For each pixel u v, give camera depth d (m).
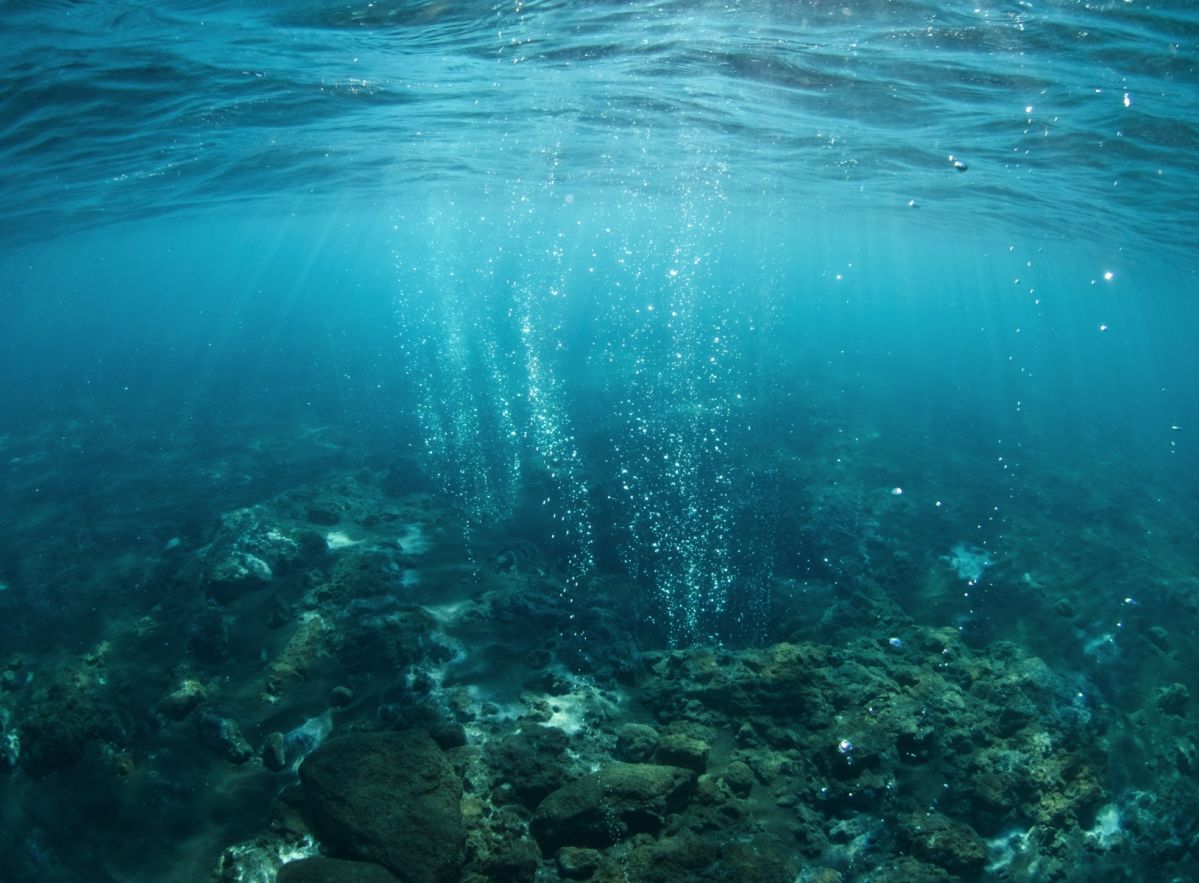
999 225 21.77
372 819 4.03
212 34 8.07
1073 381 44.97
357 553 7.81
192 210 23.36
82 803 5.01
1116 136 9.66
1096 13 6.46
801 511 10.80
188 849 4.59
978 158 12.20
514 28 8.02
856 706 5.66
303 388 22.42
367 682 5.98
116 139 10.94
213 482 12.54
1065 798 5.36
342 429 16.70
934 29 7.25
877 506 11.28
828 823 4.71
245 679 6.08
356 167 18.11
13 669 6.51
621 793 4.30
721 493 11.38
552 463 12.55
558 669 6.13
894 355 38.47
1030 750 5.59
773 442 14.32
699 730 5.38
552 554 9.71
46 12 7.02
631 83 10.12
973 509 11.61
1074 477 15.46
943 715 5.83
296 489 10.53
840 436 15.22
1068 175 12.27
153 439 16.42
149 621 7.06
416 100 11.15
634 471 12.30
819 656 6.30
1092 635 8.14
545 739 4.99
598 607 7.32
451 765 4.58
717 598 8.79
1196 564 10.90
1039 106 8.98
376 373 24.47
